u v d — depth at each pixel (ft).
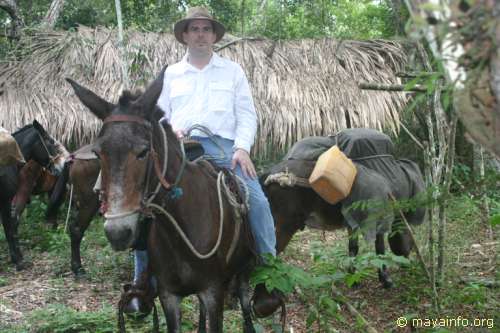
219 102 13.88
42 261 26.05
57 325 17.03
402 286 20.22
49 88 31.63
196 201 11.88
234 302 18.24
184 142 12.95
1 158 21.72
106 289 21.71
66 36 34.12
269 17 42.86
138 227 10.63
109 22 44.09
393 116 30.86
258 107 30.17
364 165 19.57
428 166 18.03
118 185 10.12
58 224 32.01
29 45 34.17
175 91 13.99
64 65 32.50
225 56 32.65
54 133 30.14
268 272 12.60
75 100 31.09
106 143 10.23
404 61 32.76
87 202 22.76
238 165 13.65
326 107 30.63
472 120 6.82
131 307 16.61
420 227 23.29
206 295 12.32
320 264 16.06
